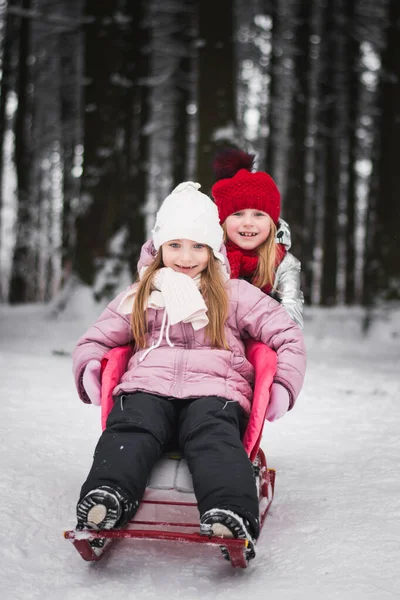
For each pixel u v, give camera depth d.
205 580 2.72
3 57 21.20
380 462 4.30
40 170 27.52
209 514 2.58
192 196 3.41
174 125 22.86
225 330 3.34
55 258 27.08
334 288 21.20
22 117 20.62
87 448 4.46
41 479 3.74
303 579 2.67
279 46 19.36
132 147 16.05
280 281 3.95
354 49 19.34
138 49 16.36
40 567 2.81
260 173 4.09
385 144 14.20
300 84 18.42
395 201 13.97
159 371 3.14
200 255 3.39
